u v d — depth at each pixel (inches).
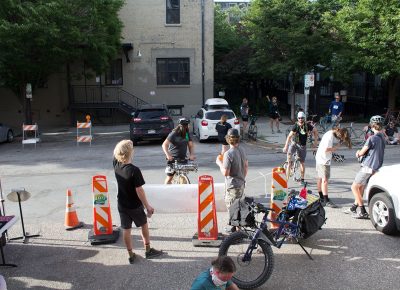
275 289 225.0
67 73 1043.3
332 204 354.6
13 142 851.4
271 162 559.8
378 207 296.5
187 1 1070.4
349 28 835.4
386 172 298.7
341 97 1032.2
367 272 240.5
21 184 481.7
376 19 823.1
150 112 735.1
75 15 846.5
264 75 1039.6
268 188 425.7
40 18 735.7
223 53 1291.8
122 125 1062.4
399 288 223.0
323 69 935.7
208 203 281.3
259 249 235.0
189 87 1103.6
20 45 762.8
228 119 733.3
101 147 740.7
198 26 1080.8
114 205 383.9
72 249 285.0
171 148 374.6
